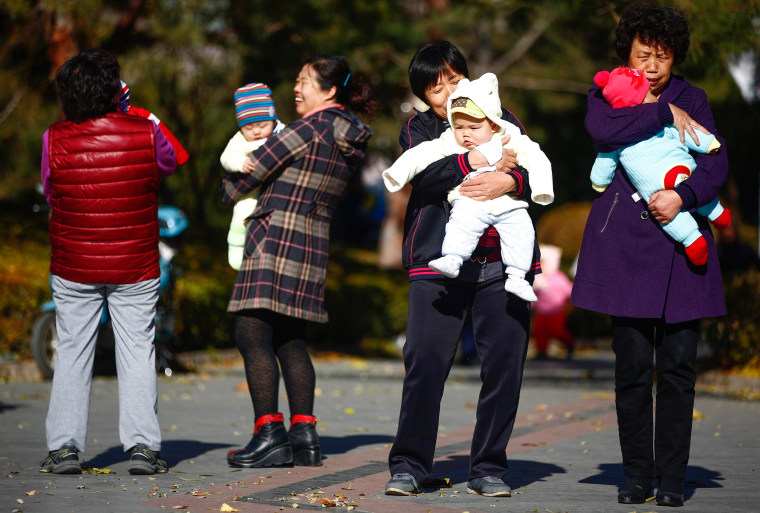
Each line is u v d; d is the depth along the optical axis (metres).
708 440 22.91
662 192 15.02
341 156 19.47
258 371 18.88
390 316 62.97
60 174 17.67
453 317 15.99
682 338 15.52
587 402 30.95
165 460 19.59
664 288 15.27
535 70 90.56
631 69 15.38
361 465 19.17
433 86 16.11
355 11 53.56
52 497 15.84
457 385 38.00
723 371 37.78
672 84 15.77
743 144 45.81
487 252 15.83
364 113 20.47
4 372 36.09
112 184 17.69
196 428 24.42
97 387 33.25
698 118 15.67
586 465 19.45
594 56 54.47
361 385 37.06
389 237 92.50
